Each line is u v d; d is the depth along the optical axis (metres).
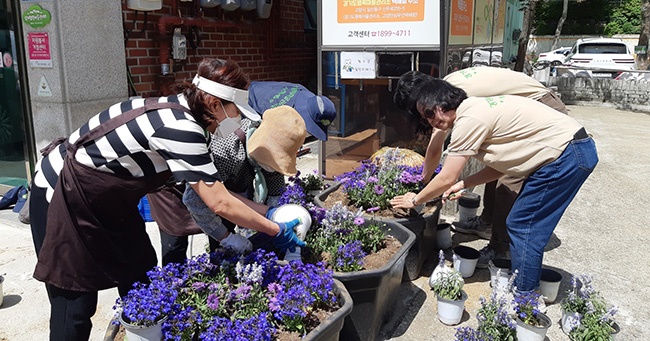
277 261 2.53
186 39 5.91
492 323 2.88
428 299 3.58
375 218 3.59
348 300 2.40
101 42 4.85
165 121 1.99
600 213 5.49
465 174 5.46
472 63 5.93
